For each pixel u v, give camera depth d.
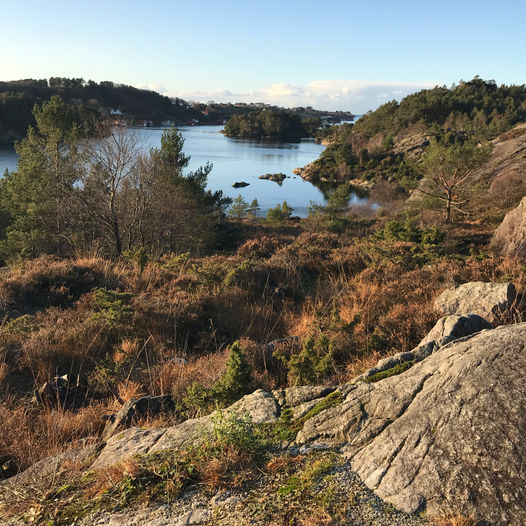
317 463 2.58
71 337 6.75
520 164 41.94
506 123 117.69
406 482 2.30
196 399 4.31
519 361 2.75
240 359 4.44
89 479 2.81
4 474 3.72
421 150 107.19
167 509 2.37
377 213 48.41
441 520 2.06
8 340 6.60
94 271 10.51
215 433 2.85
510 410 2.44
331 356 5.55
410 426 2.63
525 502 2.03
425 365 3.24
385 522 2.10
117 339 6.96
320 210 44.88
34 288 9.17
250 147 190.38
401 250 11.41
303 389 3.64
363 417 2.93
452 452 2.35
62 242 21.66
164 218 23.17
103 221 20.44
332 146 125.50
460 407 2.59
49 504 2.59
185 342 7.12
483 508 2.06
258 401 3.55
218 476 2.55
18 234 20.52
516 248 16.58
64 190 22.33
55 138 29.36
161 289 9.41
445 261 9.20
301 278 10.37
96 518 2.39
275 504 2.30
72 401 5.32
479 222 31.11
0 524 2.50
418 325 5.86
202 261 12.22
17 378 5.80
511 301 5.80
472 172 32.12
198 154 150.25
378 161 110.12
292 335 7.12
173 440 3.20
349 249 12.22
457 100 160.38
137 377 5.77
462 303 6.11
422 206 34.59
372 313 7.29
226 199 33.00
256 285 9.67
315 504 2.27
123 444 3.33
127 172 20.09
